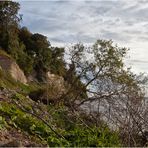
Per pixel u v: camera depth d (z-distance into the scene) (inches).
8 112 548.4
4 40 2578.7
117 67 968.3
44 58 2194.9
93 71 979.3
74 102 772.6
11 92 761.6
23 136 470.6
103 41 1059.9
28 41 2684.5
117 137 500.4
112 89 598.2
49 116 648.4
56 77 930.1
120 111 540.7
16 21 2682.1
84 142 475.5
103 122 569.3
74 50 1050.7
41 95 990.4
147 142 509.4
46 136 502.6
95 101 612.4
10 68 2213.3
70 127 596.7
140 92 578.9
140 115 532.7
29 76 2388.0
